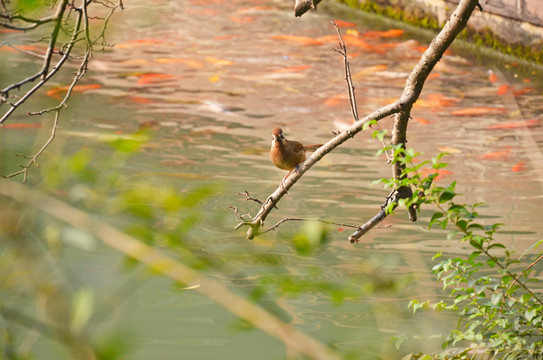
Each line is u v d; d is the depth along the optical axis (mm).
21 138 13469
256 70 18359
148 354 7984
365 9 23297
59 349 5168
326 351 3461
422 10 21203
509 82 17516
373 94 16844
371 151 14039
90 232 3746
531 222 11250
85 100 15883
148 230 3727
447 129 15031
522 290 9266
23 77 16516
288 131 14797
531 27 18281
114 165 4066
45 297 3459
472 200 12039
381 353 7984
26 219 3947
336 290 3809
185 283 3590
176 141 14055
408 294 9227
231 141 14188
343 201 11977
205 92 16797
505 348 7363
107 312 4430
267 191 12203
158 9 22891
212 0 24891
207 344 8250
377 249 10414
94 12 19891
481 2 19453
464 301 9117
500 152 13898
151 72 17906
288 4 24562
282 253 10133
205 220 10883
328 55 19484
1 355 3590
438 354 7918
